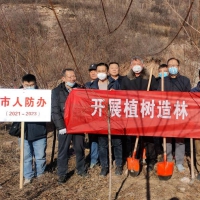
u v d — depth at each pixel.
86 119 4.89
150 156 5.20
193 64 8.79
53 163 5.81
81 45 11.41
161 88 5.00
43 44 9.08
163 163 4.93
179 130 4.88
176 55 12.00
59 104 4.91
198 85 5.35
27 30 9.05
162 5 17.89
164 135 4.90
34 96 4.59
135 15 17.39
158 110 4.89
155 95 4.88
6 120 4.55
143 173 5.20
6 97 4.55
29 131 4.84
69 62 9.70
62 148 4.88
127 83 5.11
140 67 4.96
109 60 13.13
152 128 4.91
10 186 4.91
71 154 6.12
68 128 4.88
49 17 15.44
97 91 4.89
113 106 4.91
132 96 4.90
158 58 13.80
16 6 10.23
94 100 4.88
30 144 4.96
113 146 5.16
